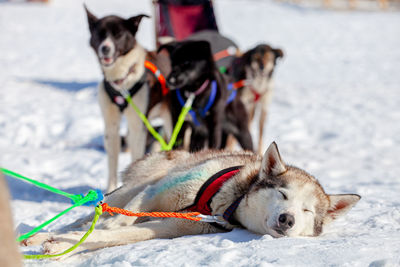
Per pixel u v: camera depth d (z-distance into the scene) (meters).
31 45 20.47
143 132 5.62
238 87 7.78
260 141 8.53
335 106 12.27
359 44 23.23
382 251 2.50
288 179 3.14
